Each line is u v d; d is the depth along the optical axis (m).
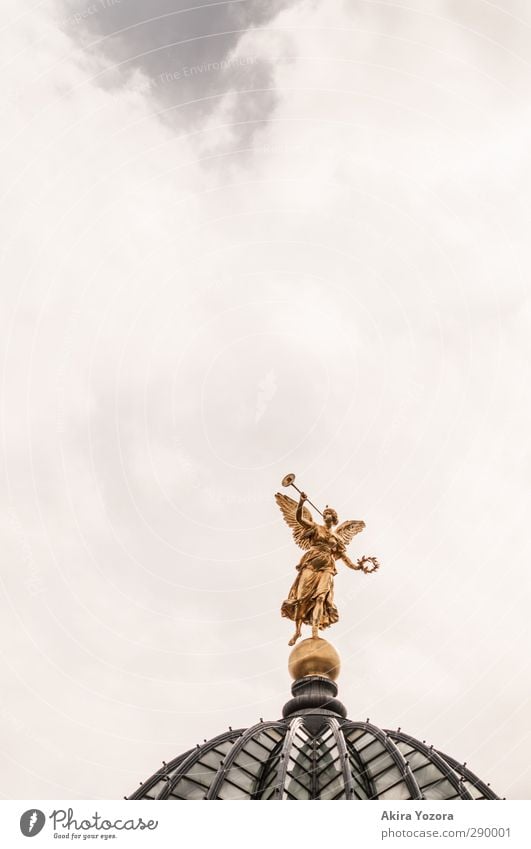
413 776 45.88
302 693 53.19
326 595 55.56
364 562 57.66
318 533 56.81
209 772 47.88
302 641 55.12
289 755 47.38
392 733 50.34
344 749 47.34
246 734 48.94
